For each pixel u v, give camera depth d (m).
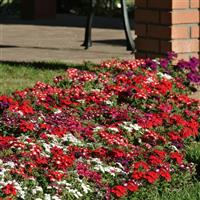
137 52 12.98
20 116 9.12
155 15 12.52
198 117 10.38
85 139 8.82
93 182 7.62
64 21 29.06
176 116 9.92
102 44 20.89
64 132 8.64
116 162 8.17
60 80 11.23
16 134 8.73
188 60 12.57
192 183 8.38
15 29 25.70
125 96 10.57
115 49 19.69
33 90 10.46
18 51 19.03
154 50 12.66
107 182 7.73
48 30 25.27
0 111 9.42
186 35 12.49
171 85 11.14
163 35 12.45
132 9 31.50
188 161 9.03
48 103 10.10
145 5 12.65
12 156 7.69
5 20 29.62
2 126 8.85
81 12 33.03
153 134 9.09
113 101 10.38
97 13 32.09
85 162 7.95
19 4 32.72
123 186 7.60
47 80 13.91
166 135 9.49
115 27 26.53
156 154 8.49
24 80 13.91
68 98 10.20
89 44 19.59
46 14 30.38
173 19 12.30
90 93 10.39
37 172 7.46
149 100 10.59
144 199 7.75
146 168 8.01
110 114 9.79
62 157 7.69
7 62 16.50
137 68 11.82
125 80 11.07
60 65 15.81
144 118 9.70
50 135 8.44
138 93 10.52
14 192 6.86
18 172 7.25
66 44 20.83
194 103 10.73
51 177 7.31
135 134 9.16
